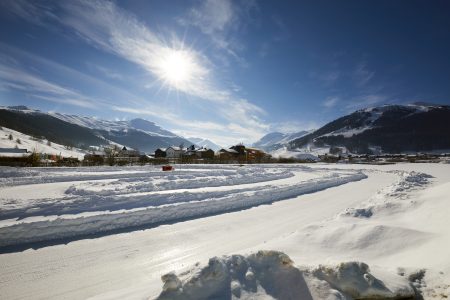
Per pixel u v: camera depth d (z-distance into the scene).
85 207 10.06
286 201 14.31
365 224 7.05
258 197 14.23
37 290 5.28
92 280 5.70
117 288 5.41
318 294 3.85
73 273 5.97
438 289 4.03
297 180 23.00
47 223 8.02
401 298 3.86
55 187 15.98
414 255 5.35
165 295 3.72
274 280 4.04
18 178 18.98
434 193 11.66
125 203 10.92
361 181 24.31
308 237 6.77
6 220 8.35
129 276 5.91
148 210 9.99
